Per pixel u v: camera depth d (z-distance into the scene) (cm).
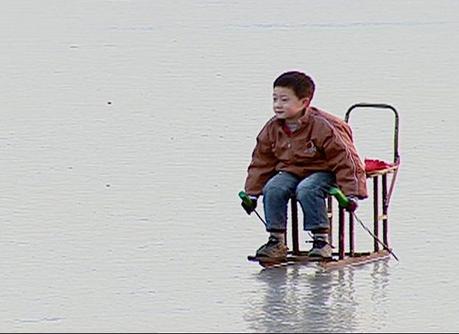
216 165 2198
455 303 1312
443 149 2356
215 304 1305
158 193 1948
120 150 2366
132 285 1391
